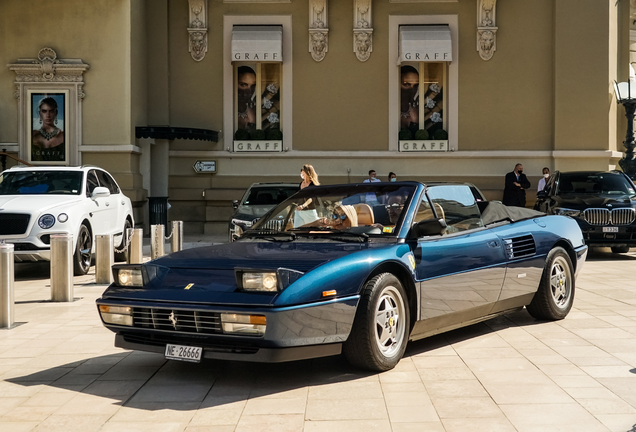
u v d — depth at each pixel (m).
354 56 18.83
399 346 4.82
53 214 9.94
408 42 18.33
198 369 4.93
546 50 18.83
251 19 18.80
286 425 3.72
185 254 5.07
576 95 18.69
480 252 5.56
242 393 4.32
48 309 7.53
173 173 18.89
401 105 18.97
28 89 16.64
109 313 4.65
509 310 6.14
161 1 18.50
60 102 16.67
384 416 3.84
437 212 5.46
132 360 5.25
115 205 12.27
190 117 18.83
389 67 18.83
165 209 17.08
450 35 18.47
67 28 16.66
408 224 5.10
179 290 4.44
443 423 3.72
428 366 4.89
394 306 4.82
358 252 4.64
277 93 18.97
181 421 3.81
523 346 5.50
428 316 5.06
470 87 18.88
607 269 11.06
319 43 18.72
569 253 6.88
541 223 6.56
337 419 3.80
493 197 18.72
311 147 18.86
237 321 4.15
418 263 4.98
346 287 4.41
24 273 10.99
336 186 5.81
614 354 5.22
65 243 8.05
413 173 18.86
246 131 18.91
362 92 18.83
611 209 12.46
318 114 18.83
